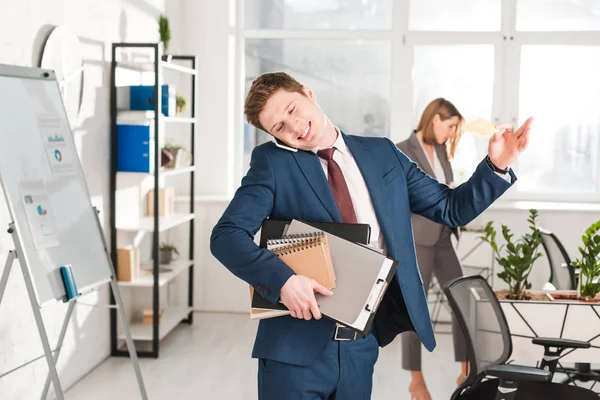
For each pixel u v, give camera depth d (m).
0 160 3.12
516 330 3.48
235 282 6.43
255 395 4.39
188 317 6.07
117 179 5.14
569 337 3.46
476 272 6.08
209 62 6.65
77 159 3.71
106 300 5.05
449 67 6.79
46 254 3.27
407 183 2.27
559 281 4.82
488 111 6.80
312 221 2.15
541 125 6.85
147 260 5.86
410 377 4.79
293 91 2.12
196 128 6.08
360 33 6.78
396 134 6.82
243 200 2.13
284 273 1.98
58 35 4.14
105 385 4.53
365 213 2.18
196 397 4.35
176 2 6.48
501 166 2.12
